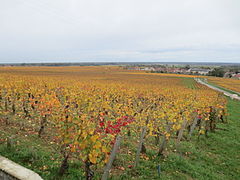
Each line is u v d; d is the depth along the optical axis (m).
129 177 5.06
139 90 22.72
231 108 19.12
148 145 7.92
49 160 5.25
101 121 7.59
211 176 5.82
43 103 9.21
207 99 16.56
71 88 17.97
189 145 8.34
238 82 64.75
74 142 4.62
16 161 5.00
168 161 6.43
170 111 9.91
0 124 8.09
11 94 12.80
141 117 9.40
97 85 25.97
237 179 5.90
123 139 7.96
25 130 7.69
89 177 4.30
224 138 9.64
